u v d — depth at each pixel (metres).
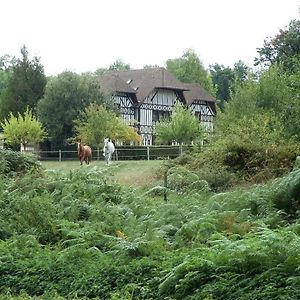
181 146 46.34
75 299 11.09
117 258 12.57
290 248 10.02
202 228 13.51
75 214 16.53
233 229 13.94
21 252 13.90
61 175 20.36
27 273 12.66
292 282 9.41
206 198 19.44
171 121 59.50
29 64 68.69
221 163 26.59
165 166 29.12
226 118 41.00
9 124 58.34
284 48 57.53
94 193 18.58
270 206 15.70
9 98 68.06
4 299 11.02
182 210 15.99
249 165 25.97
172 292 10.66
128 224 15.51
